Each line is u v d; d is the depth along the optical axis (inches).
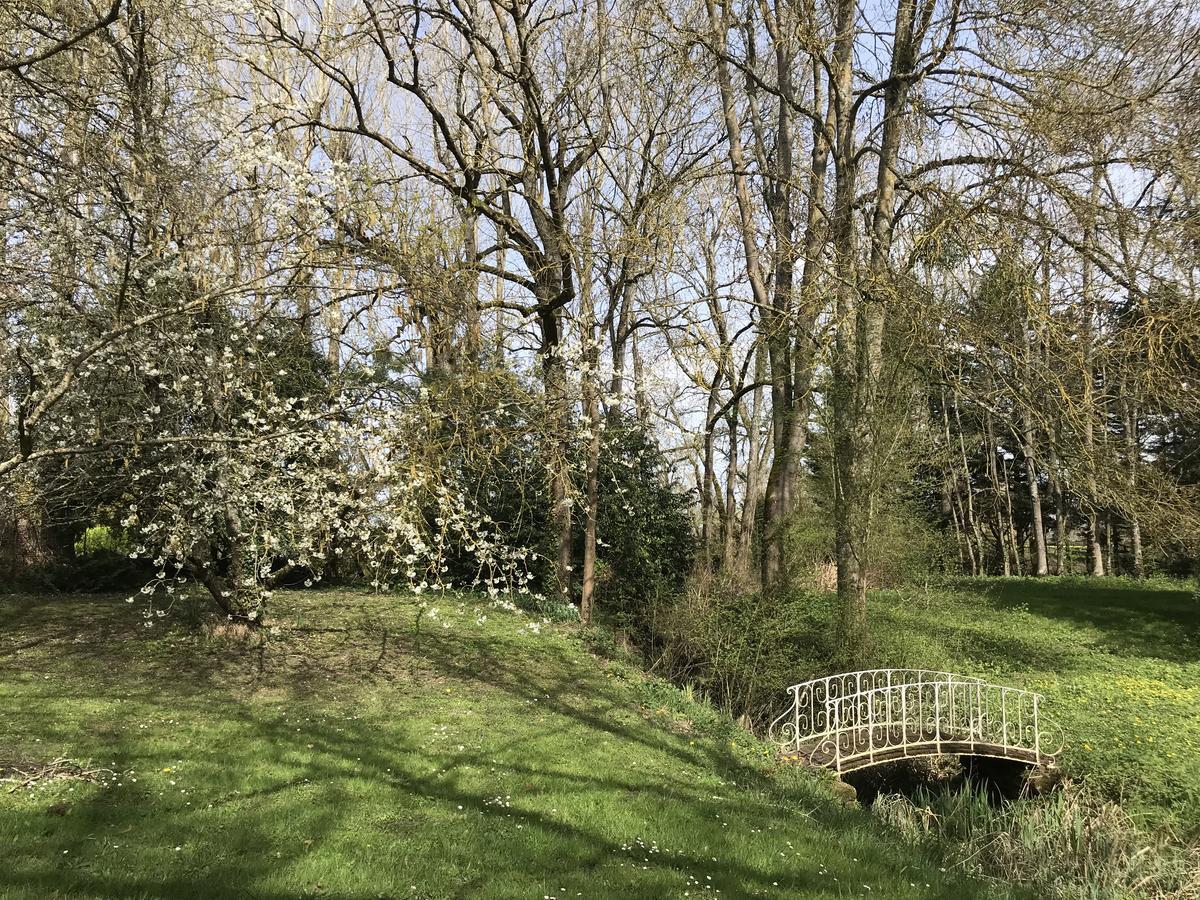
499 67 420.5
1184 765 350.6
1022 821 296.4
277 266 268.8
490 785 237.8
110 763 226.2
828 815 260.5
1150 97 324.2
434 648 435.8
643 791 246.8
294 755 247.4
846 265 414.6
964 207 348.5
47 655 359.9
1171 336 289.9
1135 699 454.0
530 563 599.5
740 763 313.9
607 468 527.2
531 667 426.0
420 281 289.3
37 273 263.4
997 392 324.8
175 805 197.9
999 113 378.6
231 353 302.2
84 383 302.0
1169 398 294.8
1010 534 1295.5
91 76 282.0
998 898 206.1
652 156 607.5
